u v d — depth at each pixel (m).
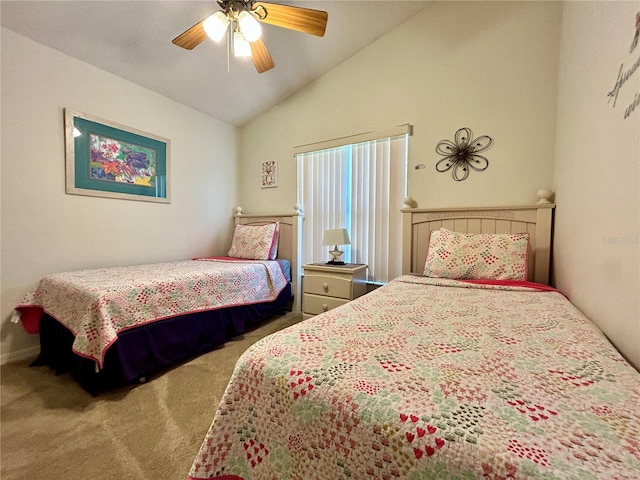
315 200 3.11
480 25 2.23
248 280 2.56
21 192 2.02
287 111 3.28
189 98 3.00
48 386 1.67
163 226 2.92
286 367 0.68
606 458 0.40
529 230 2.00
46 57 2.11
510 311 1.15
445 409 0.51
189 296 2.05
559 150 1.81
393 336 0.87
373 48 2.70
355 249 2.85
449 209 2.24
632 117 0.85
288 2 2.18
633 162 0.84
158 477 1.07
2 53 1.91
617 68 0.97
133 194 2.65
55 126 2.16
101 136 2.42
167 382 1.73
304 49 2.65
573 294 1.43
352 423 0.54
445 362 0.69
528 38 2.06
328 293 2.54
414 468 0.47
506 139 2.14
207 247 3.36
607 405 0.52
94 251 2.40
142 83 2.68
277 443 0.65
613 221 0.97
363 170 2.79
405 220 2.43
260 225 3.28
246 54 1.84
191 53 2.43
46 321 1.95
